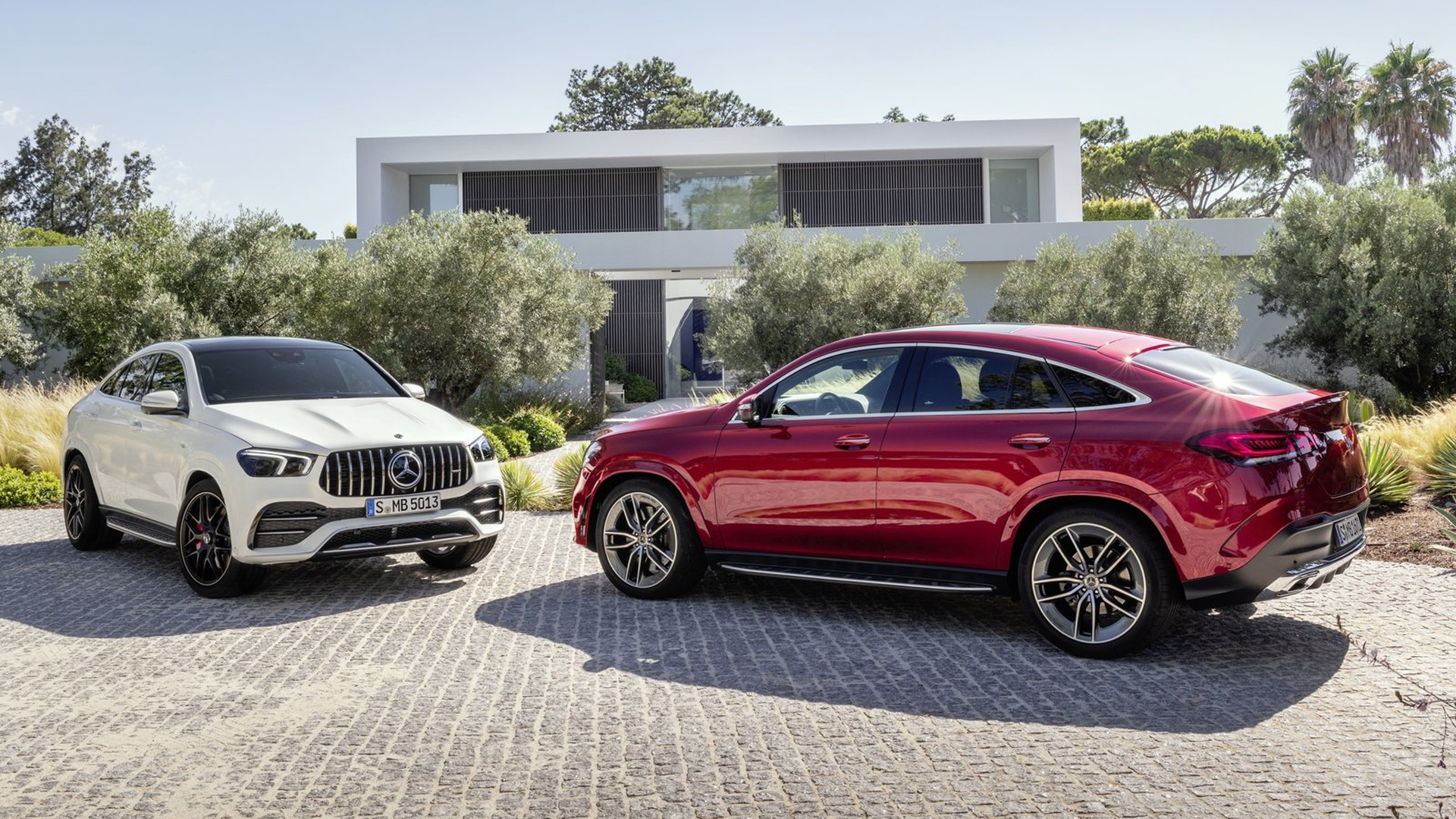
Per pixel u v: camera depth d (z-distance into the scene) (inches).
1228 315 759.7
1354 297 689.6
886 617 235.9
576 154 1226.6
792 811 133.1
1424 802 132.0
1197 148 1889.8
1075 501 202.8
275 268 731.4
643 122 2287.2
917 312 765.9
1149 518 191.0
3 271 844.6
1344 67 1582.2
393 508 260.4
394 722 169.9
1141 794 136.4
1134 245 786.8
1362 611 227.6
